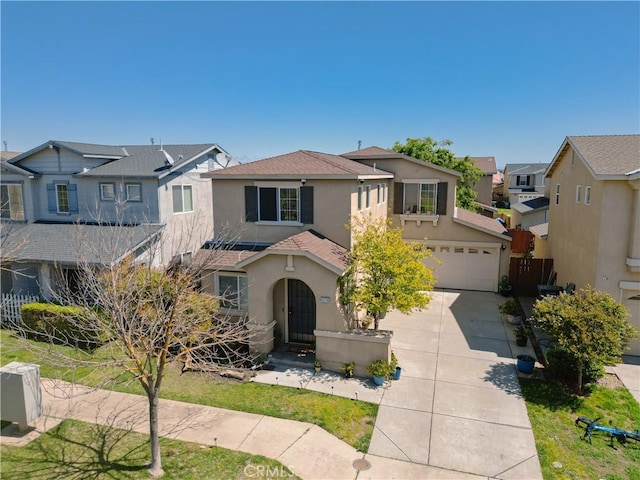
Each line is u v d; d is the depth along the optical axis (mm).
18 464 8805
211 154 25266
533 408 11633
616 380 13203
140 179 20797
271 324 14562
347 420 11008
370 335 13383
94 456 9172
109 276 9516
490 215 44094
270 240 16656
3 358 13781
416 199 22891
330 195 15836
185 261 14430
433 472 9156
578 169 17625
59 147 21406
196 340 10906
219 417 11000
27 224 21750
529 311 19594
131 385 12555
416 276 14133
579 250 17141
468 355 14977
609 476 9047
